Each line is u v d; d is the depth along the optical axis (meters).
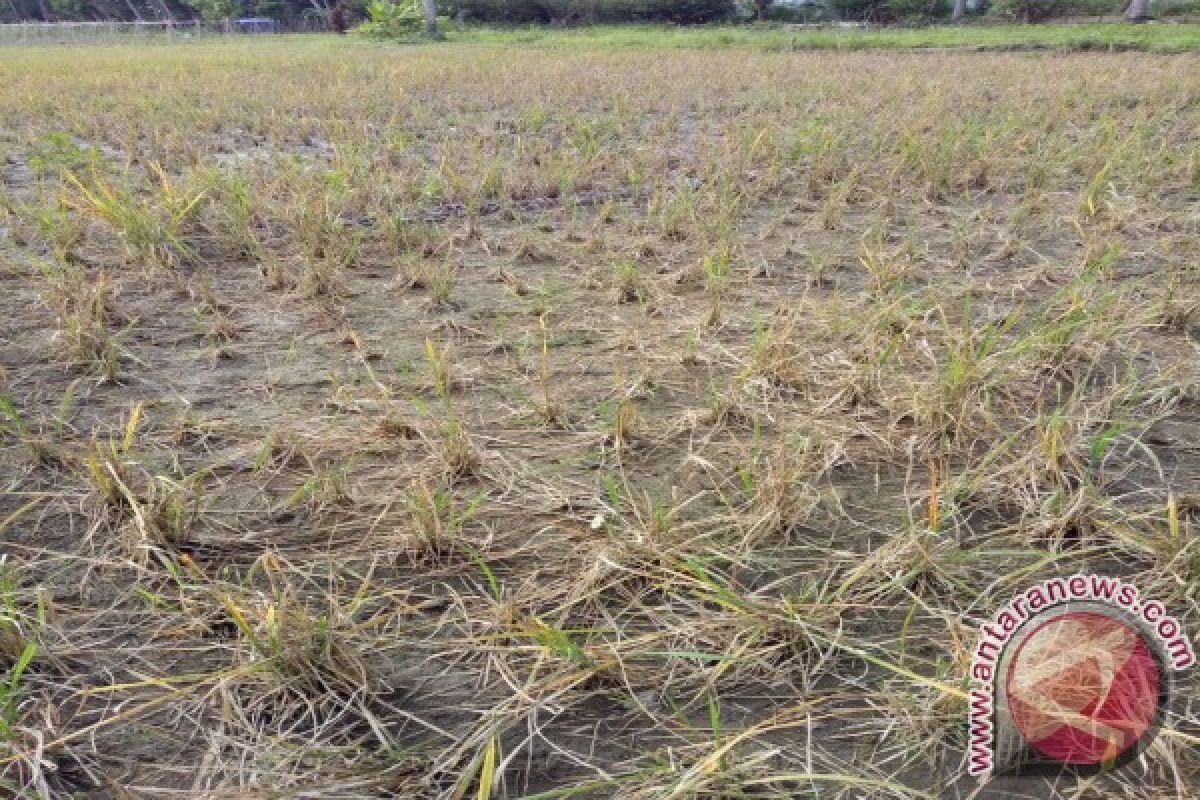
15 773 1.60
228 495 2.39
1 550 2.18
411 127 8.48
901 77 11.29
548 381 3.05
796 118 8.43
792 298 3.83
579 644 1.89
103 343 3.24
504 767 1.59
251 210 4.87
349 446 2.62
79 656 1.86
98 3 51.03
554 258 4.48
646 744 1.67
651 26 27.06
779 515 2.21
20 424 2.54
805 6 27.23
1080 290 3.50
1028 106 8.52
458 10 29.52
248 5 44.97
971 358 2.82
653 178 6.03
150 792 1.55
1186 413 2.75
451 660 1.86
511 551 2.17
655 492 2.40
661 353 3.26
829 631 1.86
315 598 2.02
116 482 2.28
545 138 7.68
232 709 1.72
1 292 3.92
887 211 5.20
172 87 11.56
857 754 1.63
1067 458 2.41
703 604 1.98
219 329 3.44
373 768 1.61
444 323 3.57
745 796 1.53
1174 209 5.07
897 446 2.60
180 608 1.99
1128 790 1.54
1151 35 17.19
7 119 9.05
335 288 3.92
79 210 4.67
